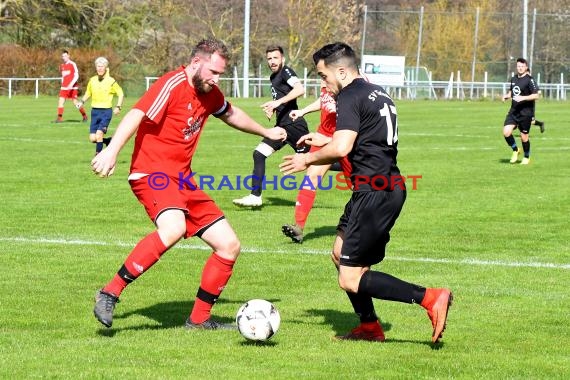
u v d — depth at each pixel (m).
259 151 18.81
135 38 78.94
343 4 88.06
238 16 84.81
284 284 12.33
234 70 79.88
